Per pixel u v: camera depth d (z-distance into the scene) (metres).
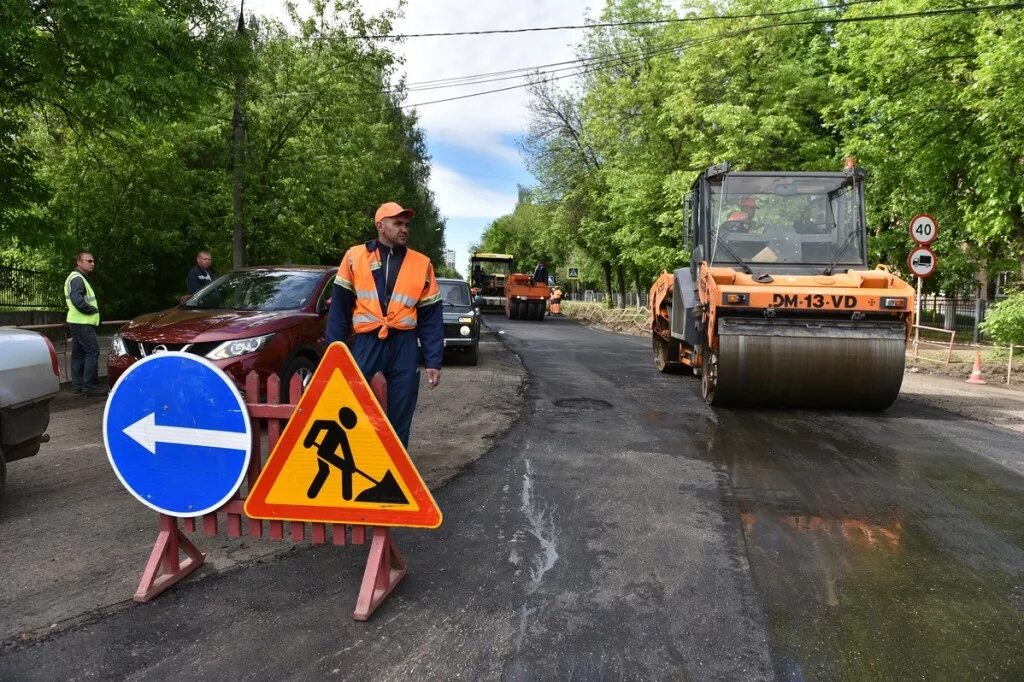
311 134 17.09
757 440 6.90
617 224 31.19
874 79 15.45
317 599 3.45
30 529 4.36
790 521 4.62
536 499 5.03
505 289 37.31
